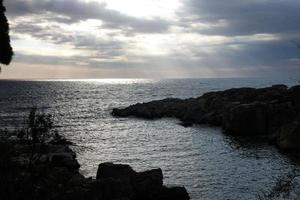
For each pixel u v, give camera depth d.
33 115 22.31
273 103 71.31
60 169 32.97
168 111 100.38
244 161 48.06
